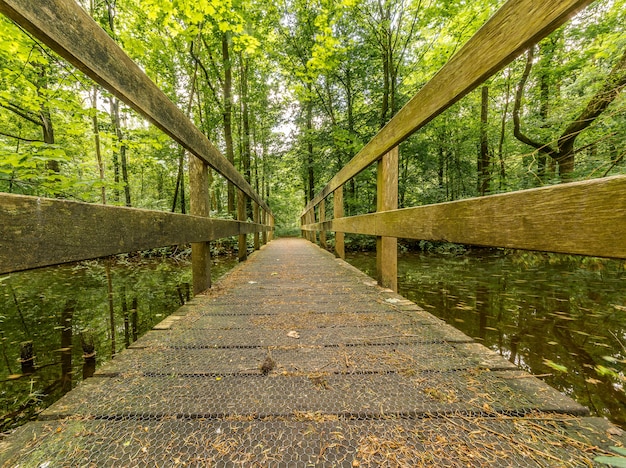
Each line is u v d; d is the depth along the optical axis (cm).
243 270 324
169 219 145
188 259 708
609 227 57
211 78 1043
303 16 891
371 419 75
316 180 1312
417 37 890
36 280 452
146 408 80
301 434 70
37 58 328
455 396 84
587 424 72
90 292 373
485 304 291
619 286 341
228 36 751
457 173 984
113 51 102
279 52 1005
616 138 304
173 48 857
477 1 634
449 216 124
